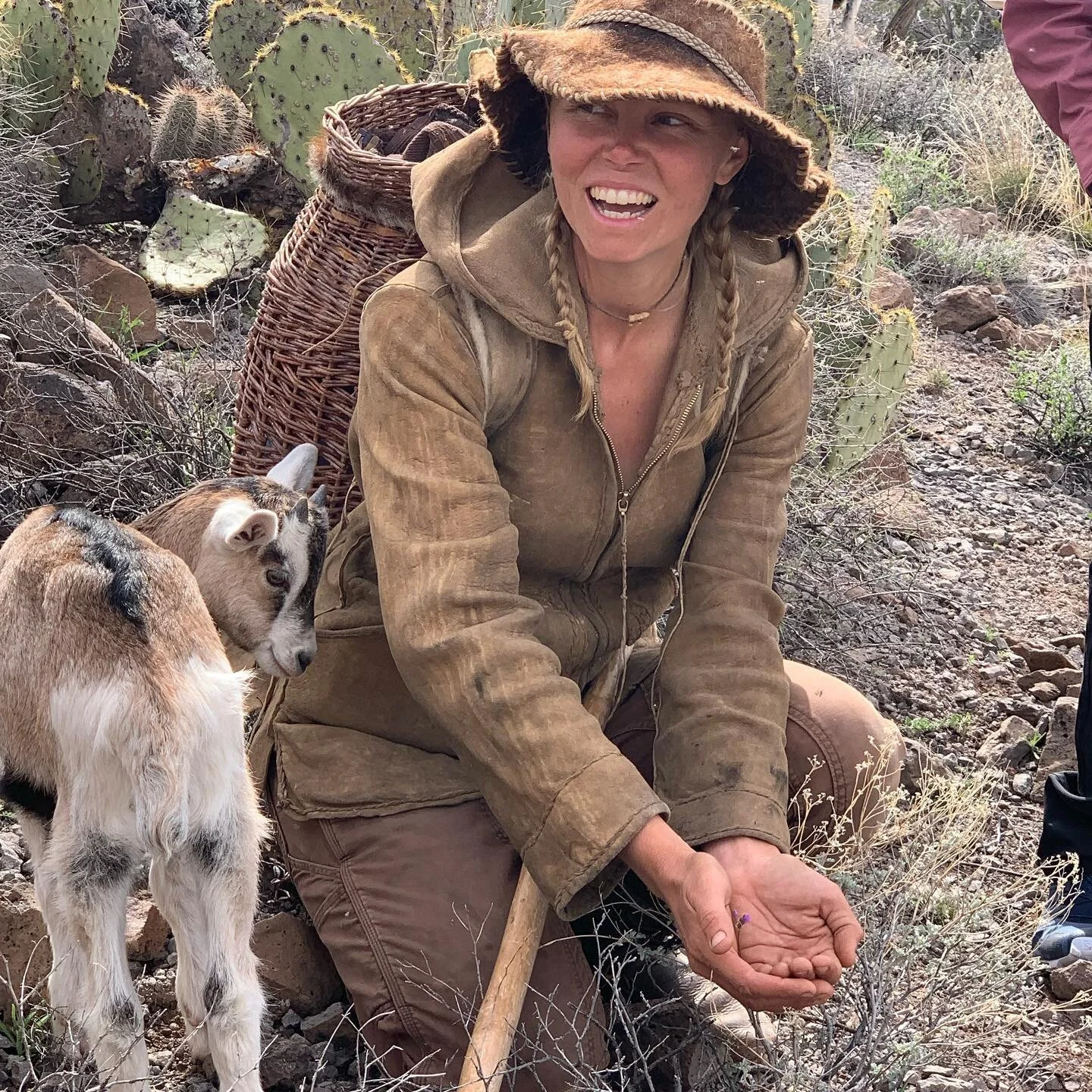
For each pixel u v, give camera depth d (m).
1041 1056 1.85
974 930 1.96
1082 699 2.00
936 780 2.00
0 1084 1.67
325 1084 1.74
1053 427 3.53
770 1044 1.71
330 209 2.12
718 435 1.79
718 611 1.76
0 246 3.00
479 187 1.72
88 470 2.56
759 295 1.72
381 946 1.69
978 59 7.60
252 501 2.03
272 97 3.26
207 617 1.71
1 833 2.01
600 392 1.67
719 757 1.67
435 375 1.63
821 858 1.79
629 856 1.57
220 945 1.61
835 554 2.86
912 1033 1.71
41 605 1.67
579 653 1.81
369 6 3.54
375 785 1.77
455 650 1.60
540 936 1.65
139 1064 1.57
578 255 1.66
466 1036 1.66
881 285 3.96
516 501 1.72
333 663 1.81
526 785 1.58
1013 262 4.53
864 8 8.34
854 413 2.86
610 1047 1.73
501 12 3.50
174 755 1.59
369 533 1.81
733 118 1.60
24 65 3.48
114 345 2.74
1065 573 3.03
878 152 5.81
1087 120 1.95
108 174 3.62
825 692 1.91
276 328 2.18
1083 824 2.04
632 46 1.57
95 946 1.59
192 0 5.09
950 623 2.78
